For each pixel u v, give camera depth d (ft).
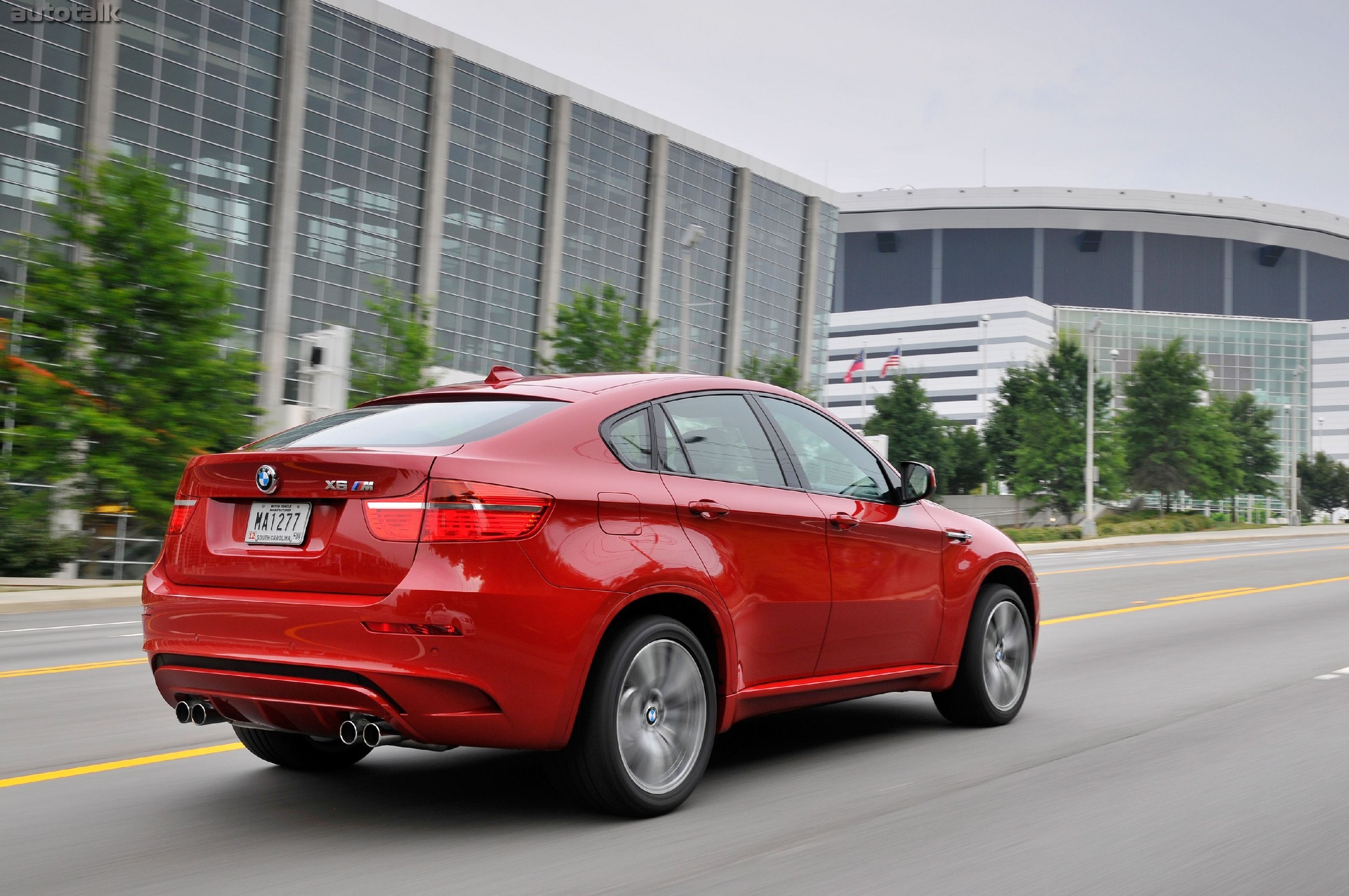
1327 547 119.96
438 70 149.18
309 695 13.11
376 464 13.23
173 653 14.07
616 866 12.45
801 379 158.40
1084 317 356.59
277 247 131.44
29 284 72.38
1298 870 12.55
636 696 14.19
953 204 493.77
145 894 11.59
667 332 181.68
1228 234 495.00
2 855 12.97
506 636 12.93
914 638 18.80
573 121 166.81
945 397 452.35
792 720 21.43
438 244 148.87
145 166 75.31
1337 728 20.81
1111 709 22.82
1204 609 45.47
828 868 12.44
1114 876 12.25
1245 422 248.11
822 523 16.97
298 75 133.39
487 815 14.58
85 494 71.92
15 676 27.43
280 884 11.91
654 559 14.33
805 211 210.38
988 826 14.21
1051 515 193.47
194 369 73.15
